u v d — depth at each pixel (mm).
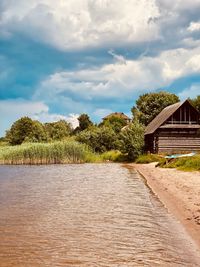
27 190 22172
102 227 12250
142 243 10328
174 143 54875
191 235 11023
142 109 82750
